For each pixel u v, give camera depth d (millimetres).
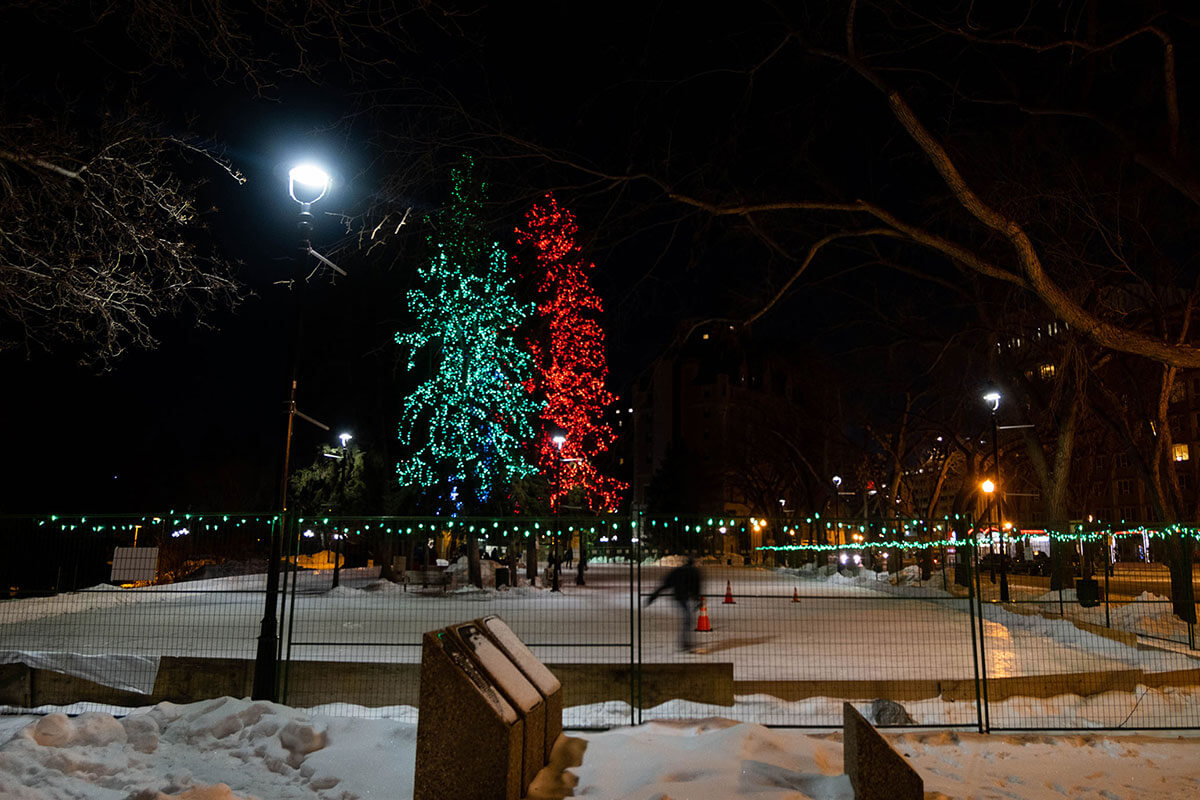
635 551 10422
